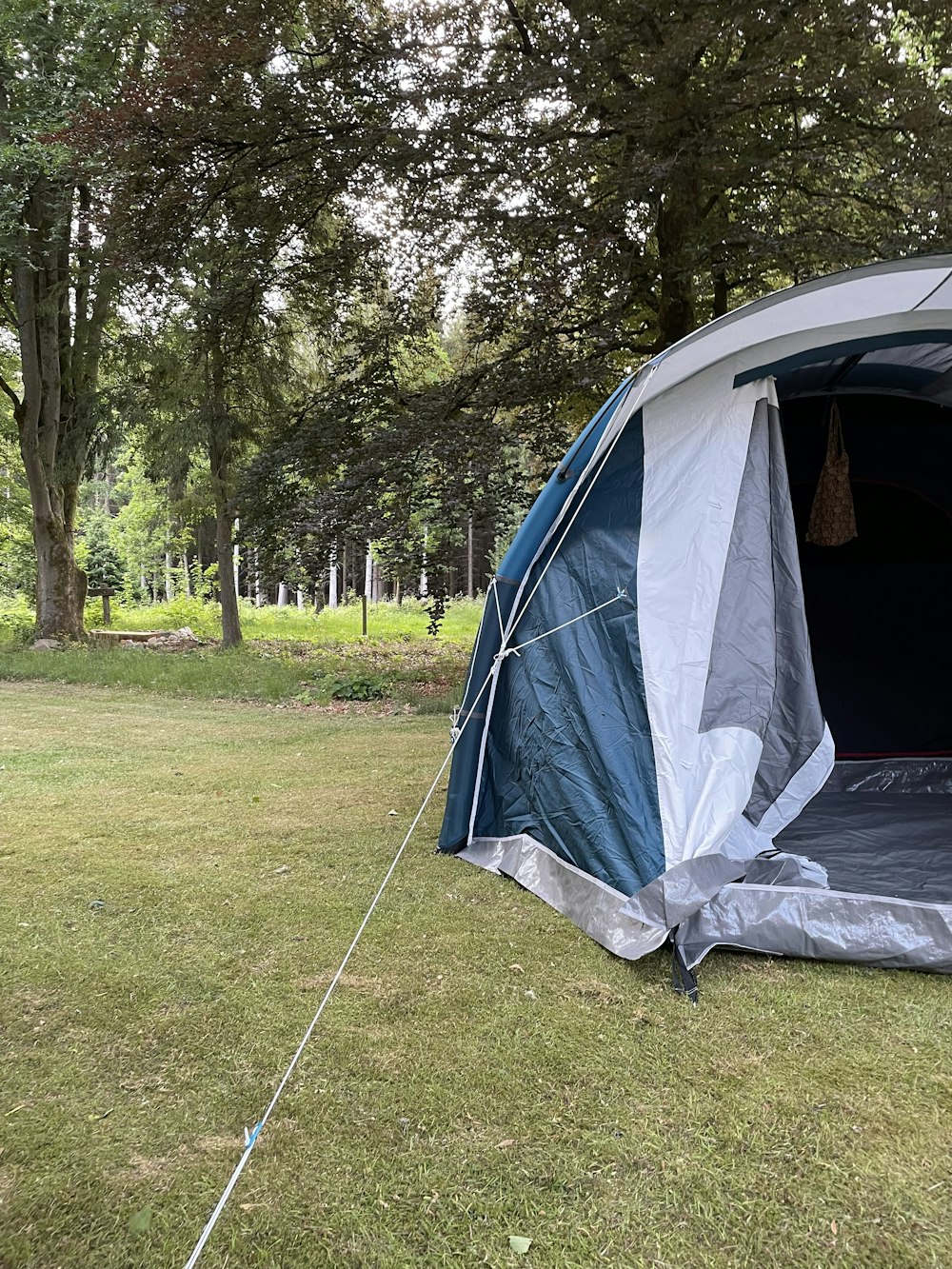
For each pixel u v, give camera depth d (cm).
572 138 873
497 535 938
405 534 935
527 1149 210
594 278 897
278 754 696
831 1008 279
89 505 3681
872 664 581
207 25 840
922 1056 251
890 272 315
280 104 879
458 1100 229
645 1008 279
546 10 895
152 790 565
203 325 1082
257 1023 269
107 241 1052
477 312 968
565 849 371
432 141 855
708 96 736
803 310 331
